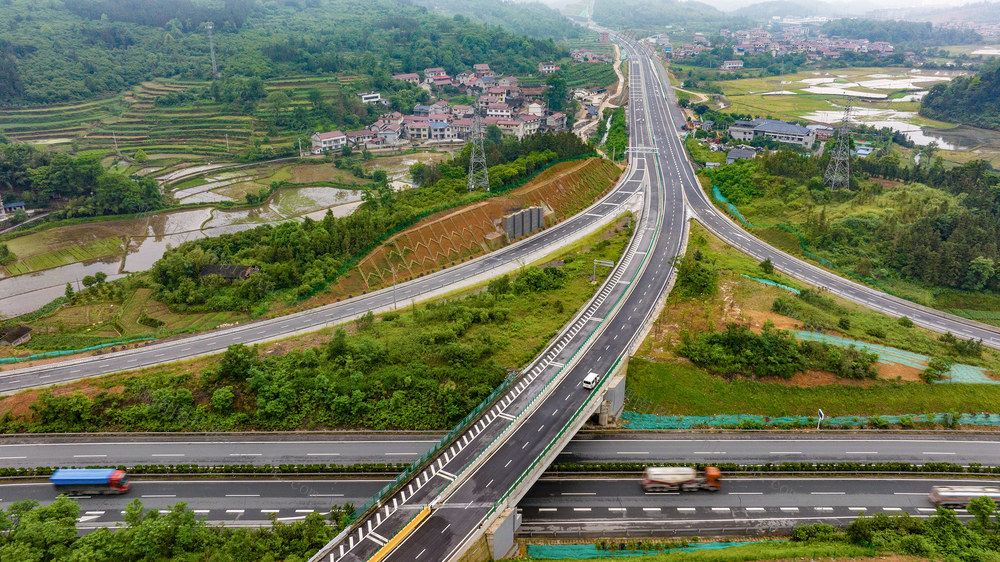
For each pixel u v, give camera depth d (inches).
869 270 5639.8
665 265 5600.4
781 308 4680.1
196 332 4699.8
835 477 3358.8
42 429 3585.1
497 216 6579.7
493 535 2714.1
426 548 2591.0
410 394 3742.6
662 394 3878.0
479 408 3523.6
